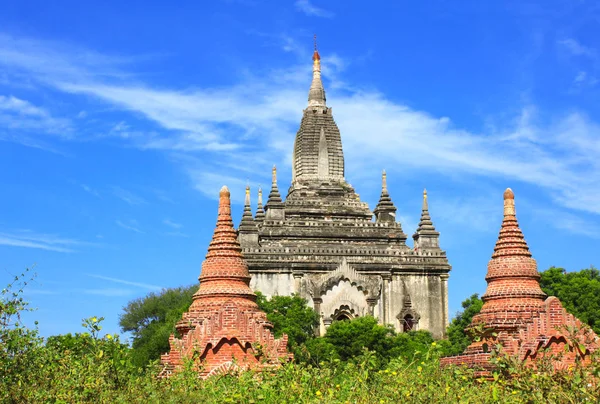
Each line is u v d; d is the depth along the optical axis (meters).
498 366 36.94
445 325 112.94
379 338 91.94
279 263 109.56
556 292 94.88
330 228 116.50
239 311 49.34
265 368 43.19
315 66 129.50
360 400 36.53
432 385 36.75
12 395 36.00
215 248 53.38
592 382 35.28
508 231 51.44
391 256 113.25
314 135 124.88
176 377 41.75
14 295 37.34
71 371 38.59
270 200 118.00
